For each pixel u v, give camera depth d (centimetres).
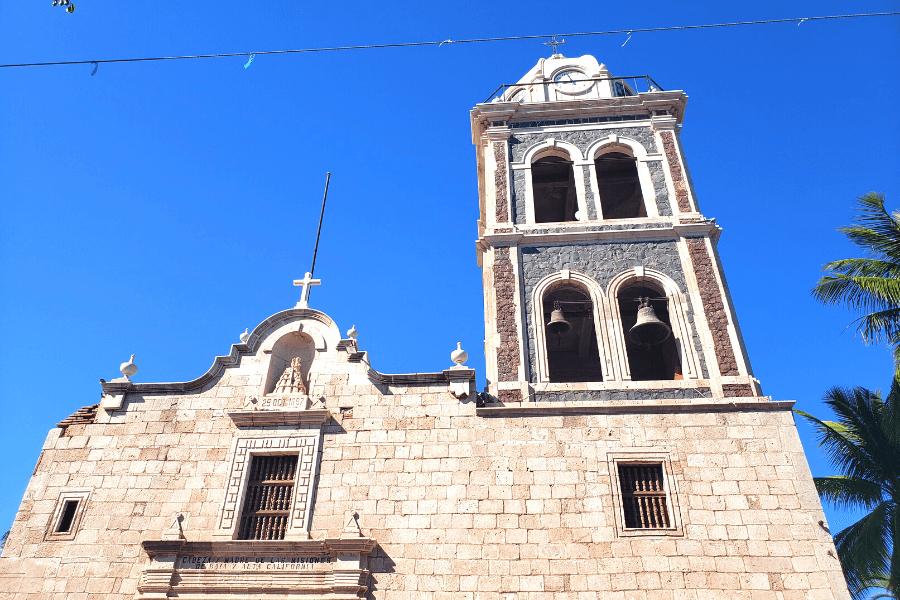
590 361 2730
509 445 1958
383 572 1769
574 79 3036
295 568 1777
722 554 1738
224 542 1808
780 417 1955
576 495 1858
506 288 2352
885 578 2359
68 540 1884
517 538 1798
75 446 2053
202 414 2086
